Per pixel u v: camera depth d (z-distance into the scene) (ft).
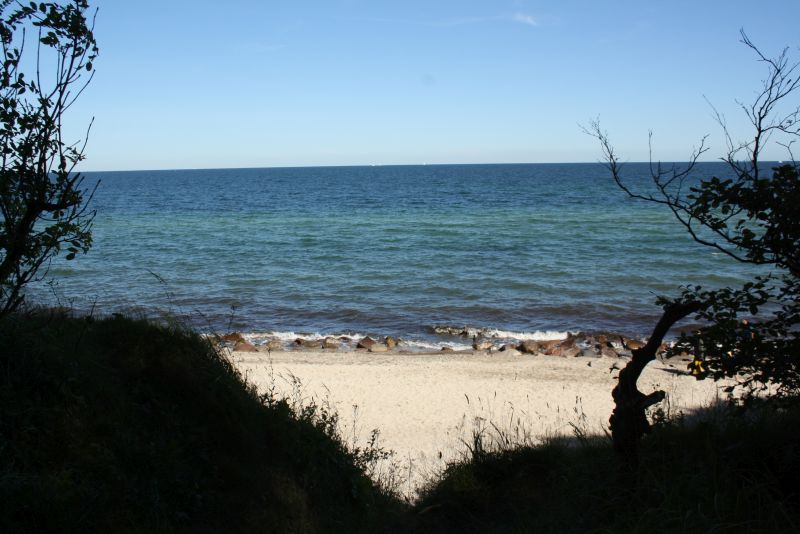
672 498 13.05
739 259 13.43
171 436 15.33
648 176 409.08
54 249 12.66
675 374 38.73
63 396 14.20
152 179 556.10
